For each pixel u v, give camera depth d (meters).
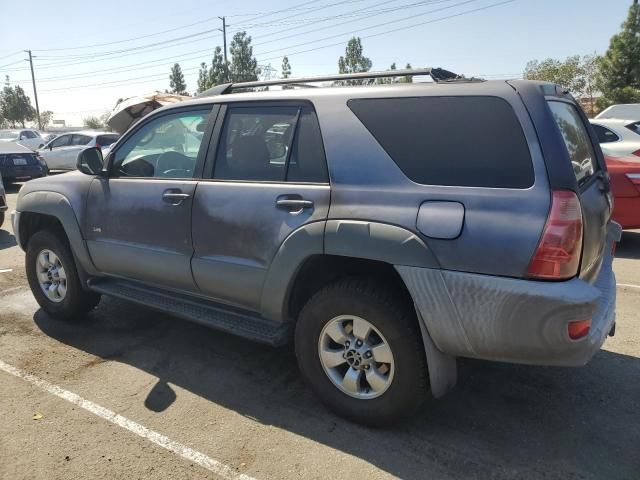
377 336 2.92
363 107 2.93
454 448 2.86
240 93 3.51
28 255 4.71
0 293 5.50
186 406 3.29
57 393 3.45
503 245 2.44
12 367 3.81
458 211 2.55
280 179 3.17
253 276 3.24
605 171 3.63
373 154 2.84
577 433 3.00
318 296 3.05
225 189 3.35
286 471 2.69
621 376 3.63
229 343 4.22
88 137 18.44
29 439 2.95
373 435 2.98
